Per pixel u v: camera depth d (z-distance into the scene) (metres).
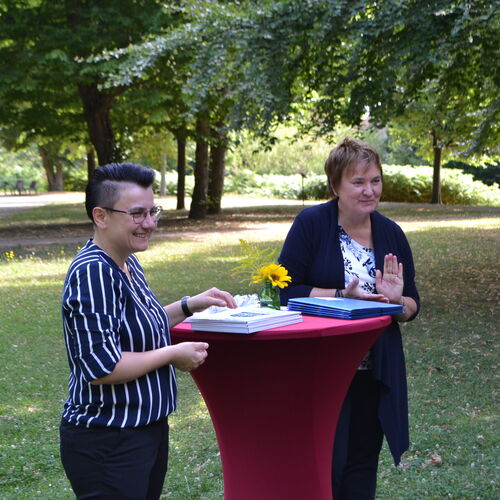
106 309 2.39
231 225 23.73
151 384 2.50
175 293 10.88
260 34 10.18
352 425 3.41
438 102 12.16
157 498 2.67
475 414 5.33
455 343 7.48
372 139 54.12
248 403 2.92
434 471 4.36
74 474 2.48
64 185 62.78
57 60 19.53
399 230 3.51
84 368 2.35
